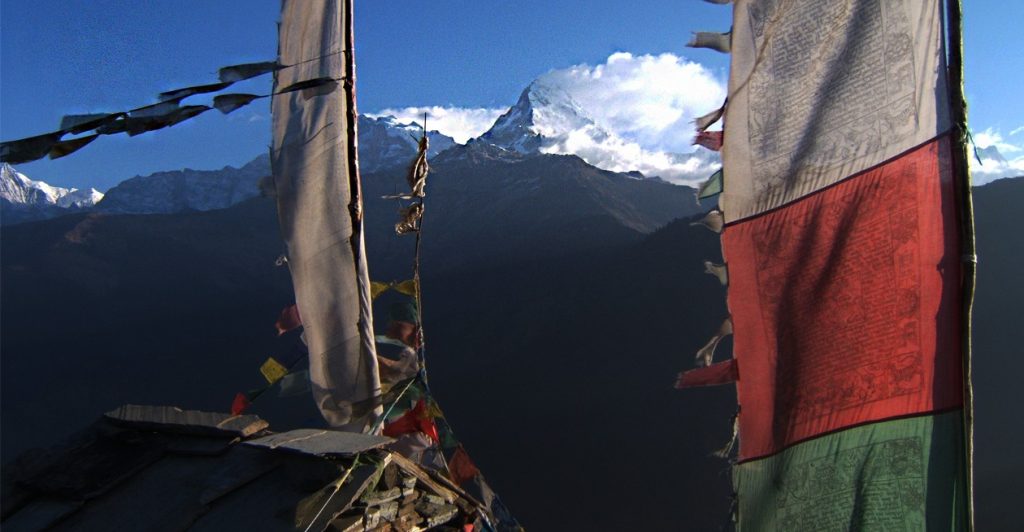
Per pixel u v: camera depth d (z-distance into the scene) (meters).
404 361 10.72
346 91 10.12
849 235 8.17
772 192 8.61
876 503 7.97
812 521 8.32
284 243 10.33
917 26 7.78
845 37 8.17
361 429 10.31
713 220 8.91
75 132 8.69
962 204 7.54
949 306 7.63
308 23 10.16
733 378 8.84
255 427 8.92
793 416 8.52
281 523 7.54
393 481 8.39
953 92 7.57
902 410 7.88
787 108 8.50
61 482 8.63
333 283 10.29
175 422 9.07
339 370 10.34
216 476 8.27
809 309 8.42
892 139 7.92
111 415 9.45
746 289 8.80
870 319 8.05
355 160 10.20
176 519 7.87
